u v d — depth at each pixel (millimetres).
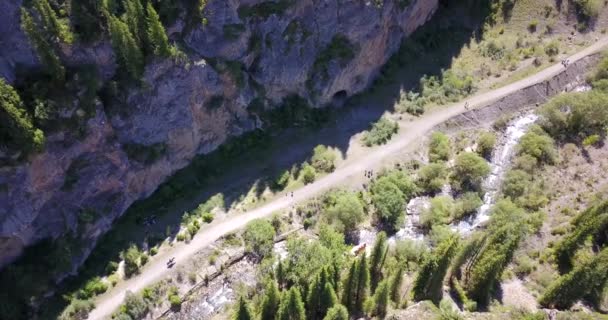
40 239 91062
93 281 91125
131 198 99438
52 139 85375
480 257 88062
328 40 110312
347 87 116875
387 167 108312
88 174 91938
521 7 133375
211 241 96188
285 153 109125
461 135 115688
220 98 103625
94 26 86812
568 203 105000
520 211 99875
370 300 82125
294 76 108812
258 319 81312
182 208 100562
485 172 106375
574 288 85000
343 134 113062
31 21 77375
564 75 124562
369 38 112875
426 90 120375
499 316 85125
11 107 77625
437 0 128500
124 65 91375
